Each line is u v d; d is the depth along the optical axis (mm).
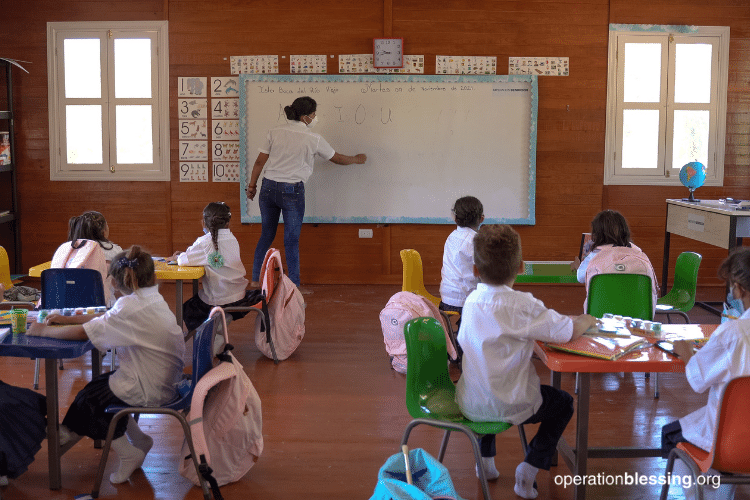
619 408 3816
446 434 2746
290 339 4582
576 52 6641
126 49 6676
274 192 6078
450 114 6668
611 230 3738
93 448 3273
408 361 2617
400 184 6770
